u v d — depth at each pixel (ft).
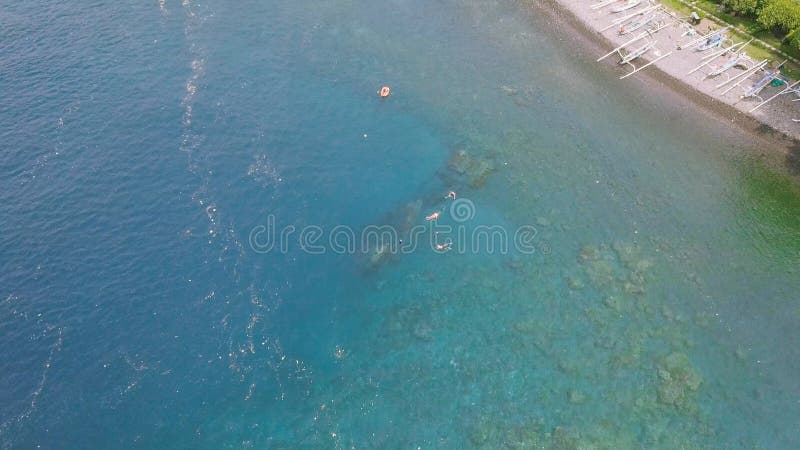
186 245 196.24
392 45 277.23
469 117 247.09
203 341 176.76
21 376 165.27
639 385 171.42
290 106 244.01
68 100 233.55
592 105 249.96
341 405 167.53
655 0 282.36
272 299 187.32
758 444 160.04
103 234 196.34
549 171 227.20
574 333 182.80
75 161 214.69
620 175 224.94
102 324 176.86
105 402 163.12
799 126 231.50
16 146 216.74
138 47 258.16
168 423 161.48
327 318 184.85
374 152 231.30
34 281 183.83
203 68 253.44
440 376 173.58
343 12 292.40
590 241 205.77
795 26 245.65
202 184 212.84
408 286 193.67
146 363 170.81
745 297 190.70
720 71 249.96
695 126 238.27
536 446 159.33
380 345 180.04
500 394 169.78
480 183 223.10
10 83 237.25
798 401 168.14
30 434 156.25
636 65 260.62
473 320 185.98
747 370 174.50
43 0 275.18
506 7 297.33
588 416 165.17
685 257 200.64
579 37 276.41
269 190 213.87
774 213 212.02
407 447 159.74
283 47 269.64
